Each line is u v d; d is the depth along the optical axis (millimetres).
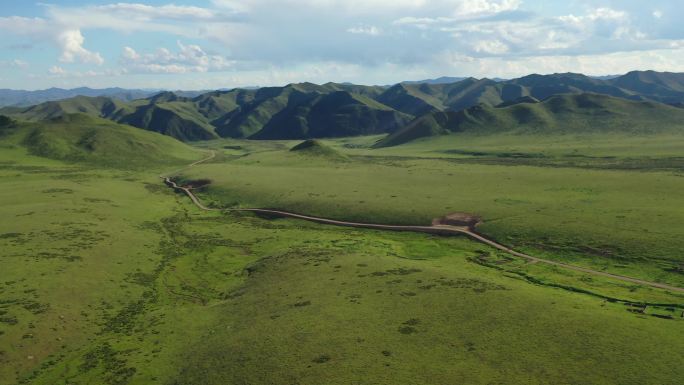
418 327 61469
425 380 49500
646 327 59125
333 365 53406
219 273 97500
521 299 68500
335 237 121125
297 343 59312
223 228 135000
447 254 104000
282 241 119250
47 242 102062
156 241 117875
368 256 96812
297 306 72000
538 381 48438
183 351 63094
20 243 99938
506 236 111750
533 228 112750
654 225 104625
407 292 73875
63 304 75062
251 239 122812
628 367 49812
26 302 73250
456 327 60844
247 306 76188
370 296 73500
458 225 124250
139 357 61844
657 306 69500
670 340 55312
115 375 57812
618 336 56281
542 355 53062
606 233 103188
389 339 58719
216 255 109125
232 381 53188
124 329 70625
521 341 56344
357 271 86562
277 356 56719
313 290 78375
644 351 52625
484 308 65750
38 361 61438
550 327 59219
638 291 76312
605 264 90812
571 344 54969
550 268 90688
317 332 61812
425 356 54281
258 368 54781
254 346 60062
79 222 122438
